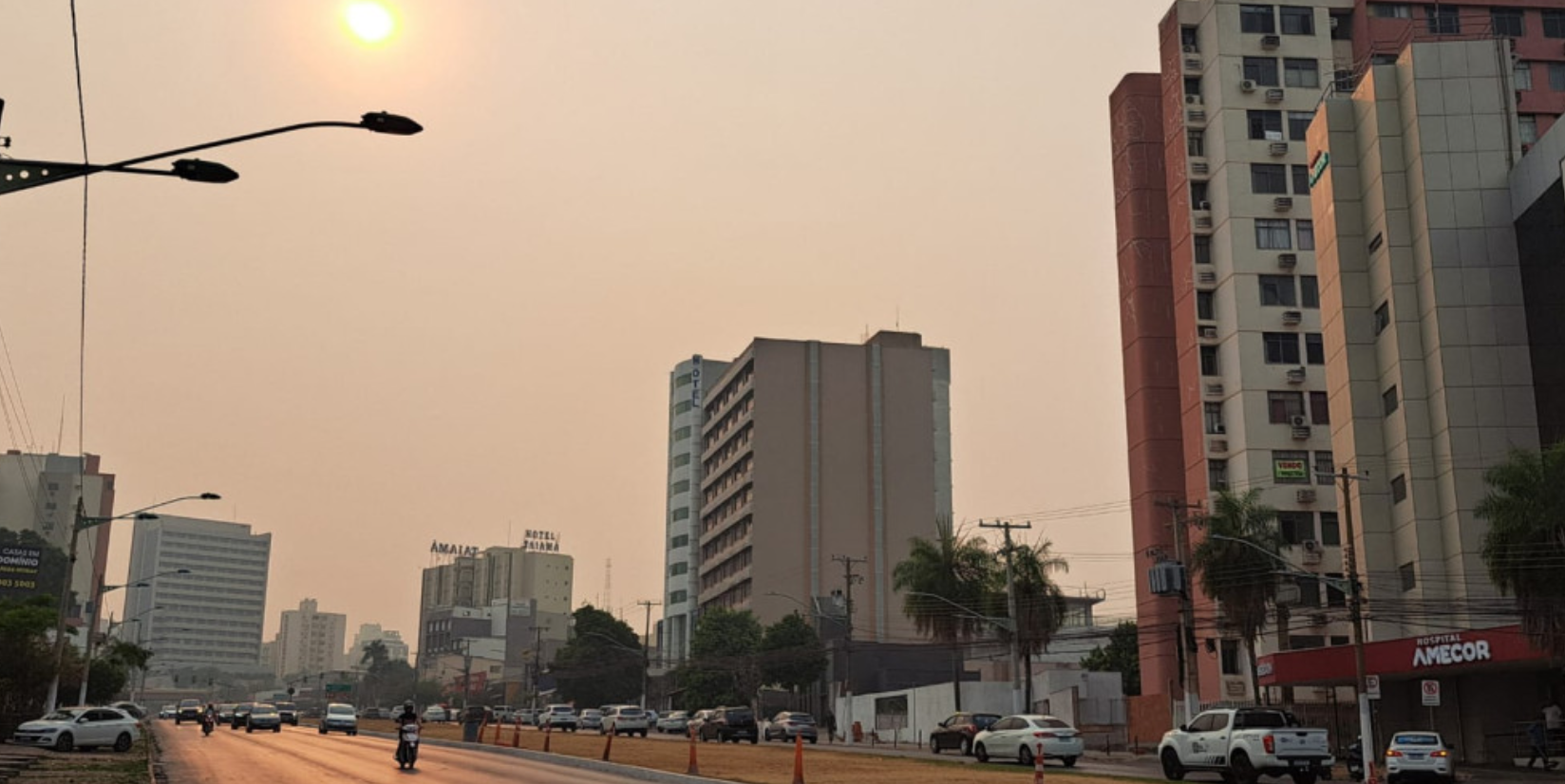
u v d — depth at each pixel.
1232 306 84.38
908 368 146.12
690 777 31.95
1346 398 67.50
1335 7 88.88
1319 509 80.12
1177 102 91.31
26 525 156.88
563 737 66.25
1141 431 92.50
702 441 168.00
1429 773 38.09
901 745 75.75
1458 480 60.94
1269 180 86.06
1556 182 59.34
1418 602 61.56
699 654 116.19
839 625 122.88
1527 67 84.44
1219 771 34.72
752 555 136.75
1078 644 130.00
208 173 12.86
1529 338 62.00
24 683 62.16
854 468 141.50
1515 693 50.88
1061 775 35.19
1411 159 65.88
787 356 142.88
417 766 39.34
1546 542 44.88
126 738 48.56
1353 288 68.31
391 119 12.65
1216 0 88.88
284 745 54.84
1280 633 64.38
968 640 78.06
